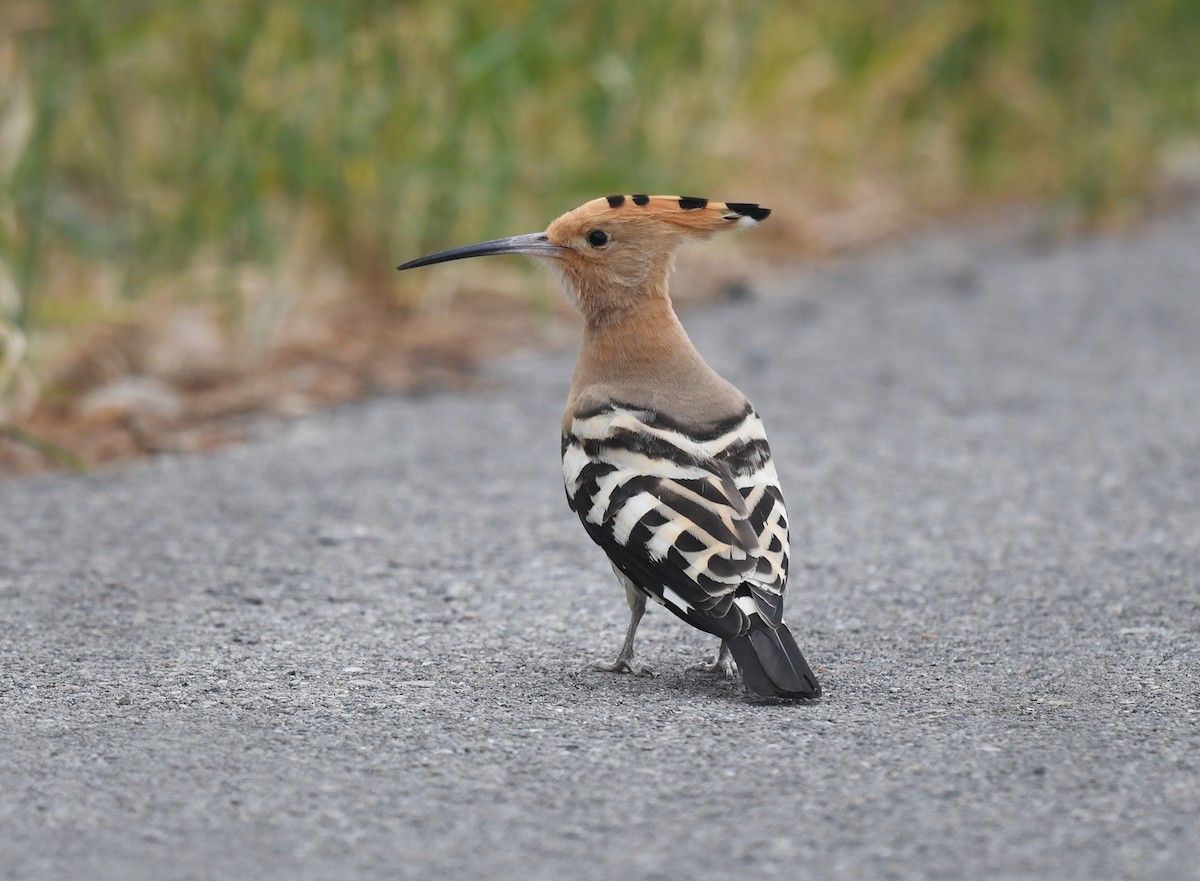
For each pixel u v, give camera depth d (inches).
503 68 717.3
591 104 758.5
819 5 892.0
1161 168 1038.4
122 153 676.7
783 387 602.5
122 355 604.4
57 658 350.6
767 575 318.7
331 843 258.1
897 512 462.6
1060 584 398.6
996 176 970.7
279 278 666.8
